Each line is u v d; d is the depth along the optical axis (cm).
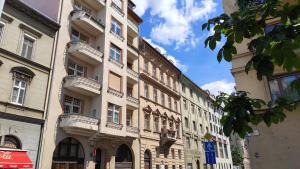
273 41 187
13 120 1449
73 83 1805
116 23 2441
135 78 2600
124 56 2425
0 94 1423
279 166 943
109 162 2069
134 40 2861
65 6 2002
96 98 2014
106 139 2066
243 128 205
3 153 1277
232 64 1139
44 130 1595
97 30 2169
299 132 935
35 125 1563
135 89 2644
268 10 221
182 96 3756
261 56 191
